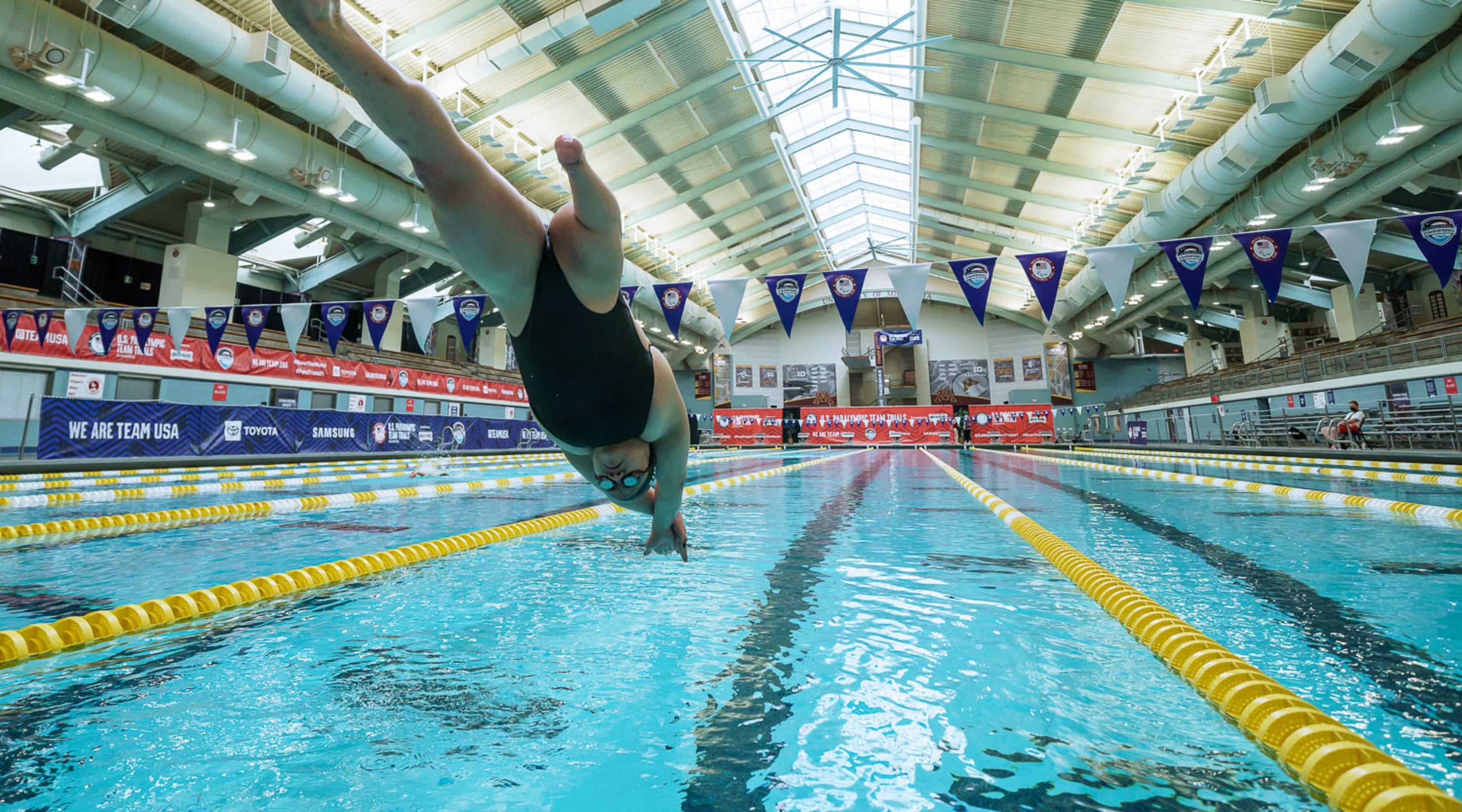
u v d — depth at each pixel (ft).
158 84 29.96
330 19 2.49
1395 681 5.65
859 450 87.15
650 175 51.13
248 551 12.26
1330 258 59.93
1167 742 4.63
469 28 32.12
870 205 77.05
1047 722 4.95
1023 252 74.38
